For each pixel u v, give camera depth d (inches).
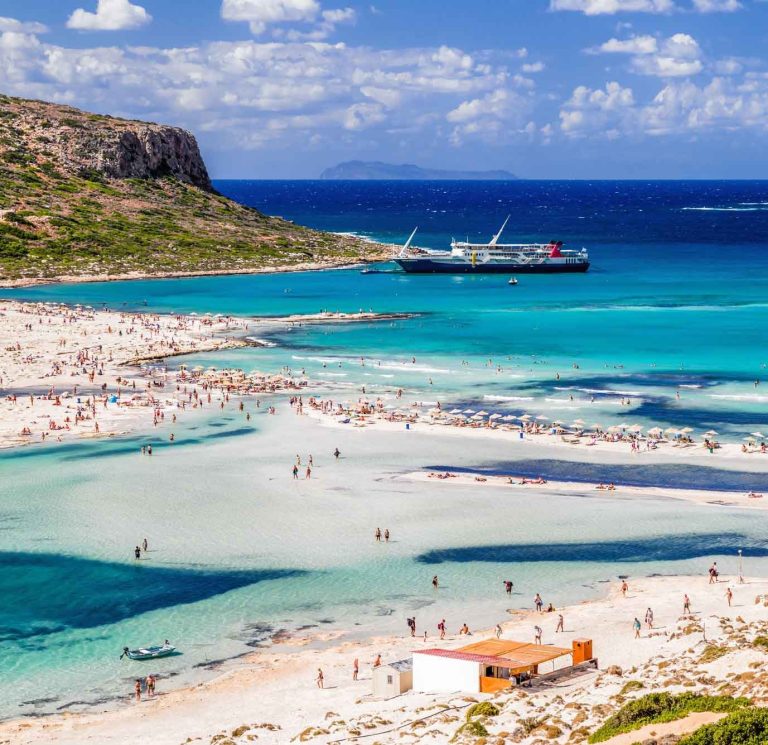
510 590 2586.1
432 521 3110.2
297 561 2795.3
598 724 1609.3
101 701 2054.6
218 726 1914.4
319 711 1952.5
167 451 3907.5
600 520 3122.5
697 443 3988.7
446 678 1999.3
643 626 2306.8
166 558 2812.5
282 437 4124.0
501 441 4072.3
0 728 1937.7
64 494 3356.3
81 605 2529.5
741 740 1369.3
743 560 2785.4
